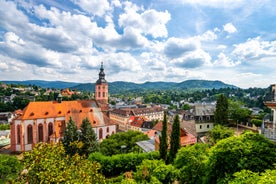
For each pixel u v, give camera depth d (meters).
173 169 25.75
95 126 74.94
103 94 102.12
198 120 60.41
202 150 25.19
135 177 26.94
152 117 152.00
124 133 62.66
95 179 17.95
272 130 20.30
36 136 68.44
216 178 19.31
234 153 18.12
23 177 15.69
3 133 88.25
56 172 14.75
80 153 53.66
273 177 12.04
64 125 72.19
